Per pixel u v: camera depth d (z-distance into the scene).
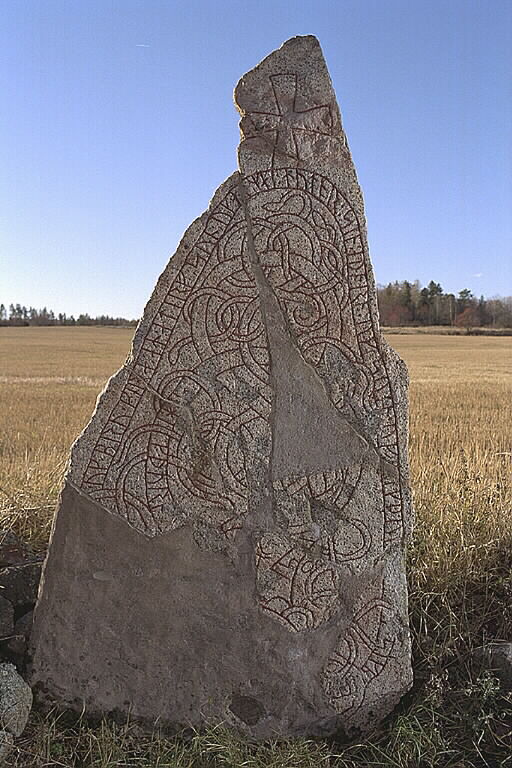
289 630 3.51
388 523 3.58
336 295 3.47
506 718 3.52
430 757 3.31
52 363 29.14
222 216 3.41
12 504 4.87
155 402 3.42
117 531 3.44
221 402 3.44
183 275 3.40
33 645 3.49
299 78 3.46
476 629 3.96
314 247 3.45
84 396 17.14
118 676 3.47
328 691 3.53
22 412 14.09
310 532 3.52
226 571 3.48
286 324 3.46
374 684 3.57
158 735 3.34
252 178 3.41
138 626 3.46
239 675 3.49
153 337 3.41
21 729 3.25
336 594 3.55
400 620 3.59
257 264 3.43
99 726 3.43
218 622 3.48
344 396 3.52
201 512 3.46
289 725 3.50
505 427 11.38
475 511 4.72
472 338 48.00
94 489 3.43
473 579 4.23
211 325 3.42
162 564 3.46
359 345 3.51
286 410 3.48
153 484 3.44
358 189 3.47
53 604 3.47
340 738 3.54
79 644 3.47
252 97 3.44
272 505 3.50
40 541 4.59
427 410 13.89
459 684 3.69
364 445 3.54
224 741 3.27
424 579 4.17
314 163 3.44
